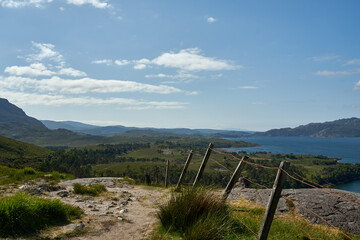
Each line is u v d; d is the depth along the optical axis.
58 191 9.42
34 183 11.41
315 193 8.09
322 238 5.49
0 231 4.45
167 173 14.81
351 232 5.98
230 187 6.80
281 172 4.03
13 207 4.85
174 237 5.09
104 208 7.42
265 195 8.74
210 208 5.95
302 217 6.87
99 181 14.05
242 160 6.82
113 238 4.99
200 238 4.84
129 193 10.54
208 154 9.31
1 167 16.84
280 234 5.52
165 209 6.12
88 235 5.02
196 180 9.23
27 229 4.78
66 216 5.89
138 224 6.04
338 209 6.89
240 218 6.25
